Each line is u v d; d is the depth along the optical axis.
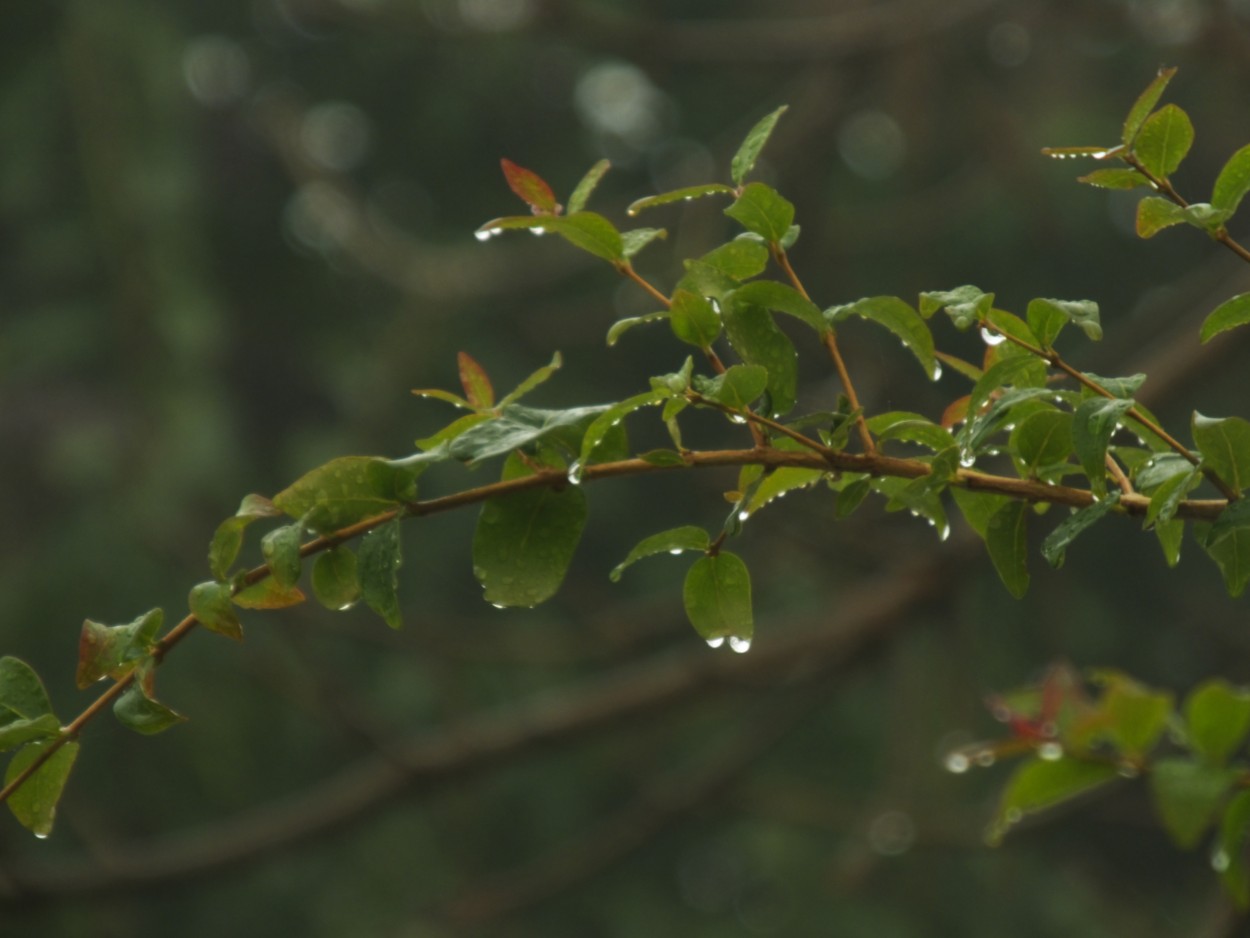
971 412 1.64
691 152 16.38
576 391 14.38
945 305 1.63
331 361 14.51
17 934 9.47
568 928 14.10
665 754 13.00
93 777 11.01
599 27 9.05
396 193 16.42
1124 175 1.63
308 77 16.12
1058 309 1.64
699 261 1.72
